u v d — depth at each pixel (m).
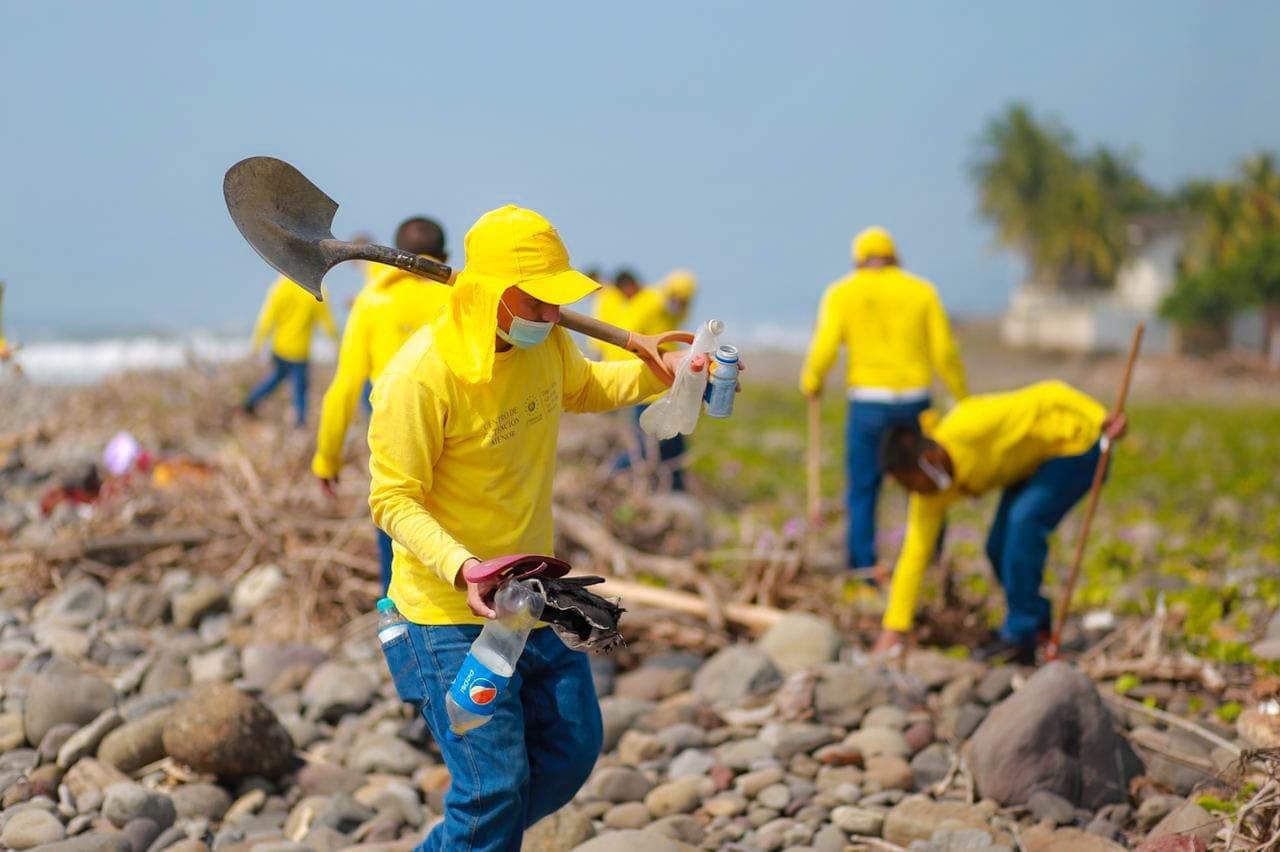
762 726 9.55
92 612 12.15
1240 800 7.81
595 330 6.23
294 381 23.58
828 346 13.89
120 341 107.50
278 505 13.94
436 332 5.73
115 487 15.42
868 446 13.84
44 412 28.91
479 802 5.75
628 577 12.70
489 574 5.33
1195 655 10.78
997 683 9.84
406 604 5.97
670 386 6.46
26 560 12.94
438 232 9.55
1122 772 8.39
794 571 12.35
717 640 11.16
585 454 21.34
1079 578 14.62
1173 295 104.38
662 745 9.16
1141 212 136.00
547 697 6.08
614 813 8.22
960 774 8.67
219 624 11.92
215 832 8.03
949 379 13.84
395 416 5.66
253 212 5.86
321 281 5.81
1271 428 41.81
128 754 8.51
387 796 8.24
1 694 9.74
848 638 11.62
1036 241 134.50
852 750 8.94
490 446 5.84
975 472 10.44
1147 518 19.56
